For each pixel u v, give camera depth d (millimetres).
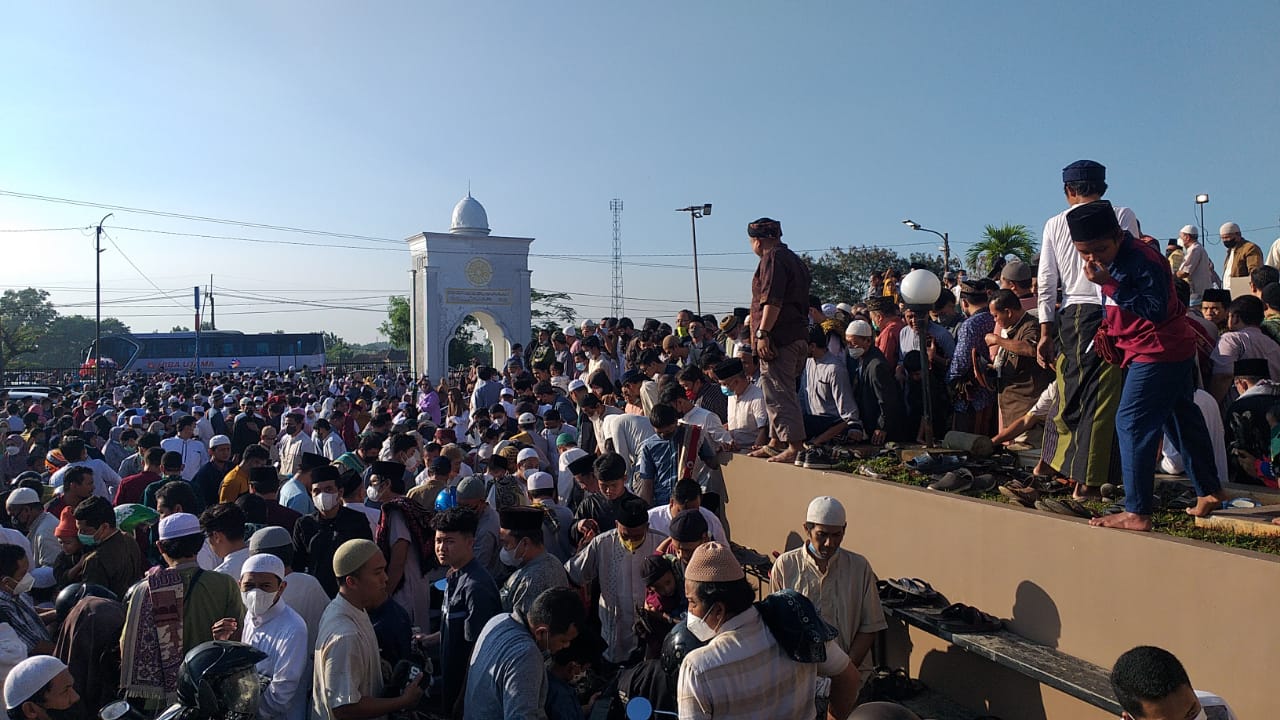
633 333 16125
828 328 8352
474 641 4832
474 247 31469
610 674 5461
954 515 5176
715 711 3316
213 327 74500
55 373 47844
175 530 5055
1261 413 5520
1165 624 3816
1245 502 4496
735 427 8344
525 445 9125
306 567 6727
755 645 3383
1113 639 4078
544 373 14539
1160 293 3986
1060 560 4402
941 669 5113
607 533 5867
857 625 4754
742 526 7660
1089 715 4043
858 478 6172
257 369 55969
